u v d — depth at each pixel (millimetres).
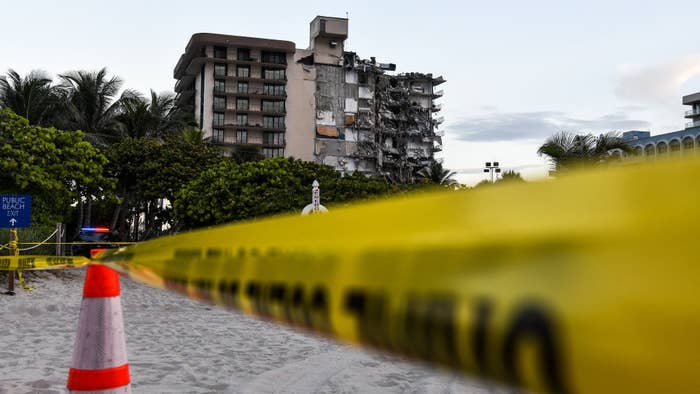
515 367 263
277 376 5309
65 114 33500
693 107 95688
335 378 5238
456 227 319
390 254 375
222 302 798
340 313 443
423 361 346
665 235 198
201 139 42938
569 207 243
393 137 92938
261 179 29250
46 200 18859
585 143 23891
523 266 261
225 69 80312
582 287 225
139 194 34625
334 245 466
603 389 215
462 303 301
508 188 289
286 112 81938
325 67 84188
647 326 200
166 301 11945
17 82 32094
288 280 568
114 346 2359
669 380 194
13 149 17859
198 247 929
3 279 13062
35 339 7148
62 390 4648
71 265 5711
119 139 36344
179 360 6031
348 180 27734
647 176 209
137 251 1417
